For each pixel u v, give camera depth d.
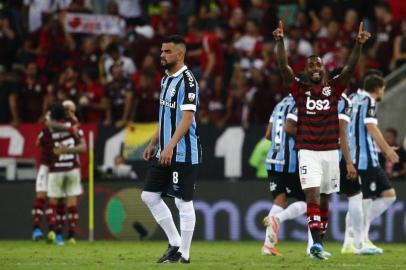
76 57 72.38
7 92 68.69
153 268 31.14
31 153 62.75
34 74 69.56
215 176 59.84
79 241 57.94
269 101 64.31
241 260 36.69
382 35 69.31
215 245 52.44
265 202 57.16
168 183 33.78
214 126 60.31
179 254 33.81
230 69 71.19
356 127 42.34
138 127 61.16
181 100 33.16
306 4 77.00
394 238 55.09
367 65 66.31
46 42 74.12
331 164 35.81
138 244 53.69
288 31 72.56
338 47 69.19
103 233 59.34
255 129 59.72
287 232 56.56
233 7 78.06
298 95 36.06
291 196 40.75
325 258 36.22
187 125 32.81
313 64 35.56
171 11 76.81
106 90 66.94
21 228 60.38
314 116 35.75
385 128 62.09
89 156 60.66
